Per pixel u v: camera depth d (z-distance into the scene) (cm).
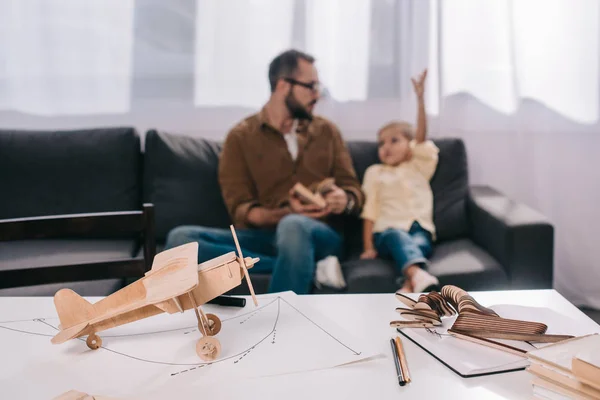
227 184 252
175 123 286
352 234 258
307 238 229
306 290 224
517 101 284
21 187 248
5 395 83
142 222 138
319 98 266
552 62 281
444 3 279
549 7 278
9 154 249
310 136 258
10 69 276
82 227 136
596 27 277
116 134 257
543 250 218
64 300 96
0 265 210
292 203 250
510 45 281
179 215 252
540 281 220
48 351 96
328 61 282
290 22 280
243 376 88
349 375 88
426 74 268
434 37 281
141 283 96
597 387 71
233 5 278
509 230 218
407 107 286
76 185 251
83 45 278
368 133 289
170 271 95
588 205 290
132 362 92
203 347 91
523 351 92
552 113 284
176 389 84
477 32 280
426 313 103
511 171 290
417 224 250
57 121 281
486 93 285
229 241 242
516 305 109
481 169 291
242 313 109
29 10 274
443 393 84
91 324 94
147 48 280
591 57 279
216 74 283
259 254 241
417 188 257
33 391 84
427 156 259
